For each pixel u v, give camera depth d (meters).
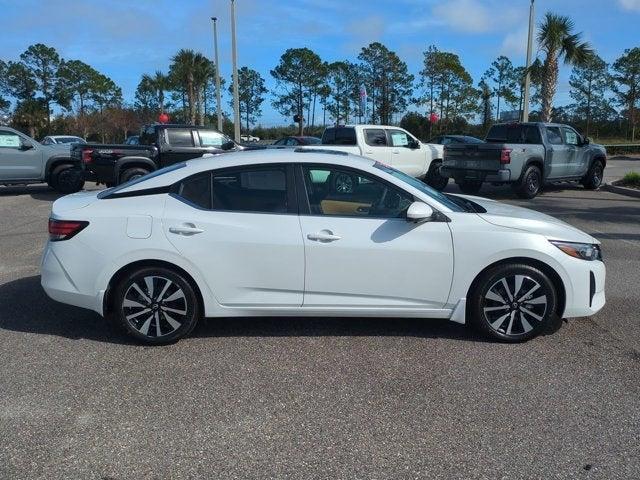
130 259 4.46
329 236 4.48
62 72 68.31
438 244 4.52
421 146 16.66
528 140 14.38
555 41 21.69
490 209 5.03
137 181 4.75
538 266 4.60
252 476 2.97
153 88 62.38
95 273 4.48
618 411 3.62
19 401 3.73
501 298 4.62
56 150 14.98
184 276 4.55
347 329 4.98
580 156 15.16
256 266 4.50
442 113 50.69
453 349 4.56
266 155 4.67
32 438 3.32
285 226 4.51
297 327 5.02
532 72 23.02
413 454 3.17
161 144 14.11
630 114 46.50
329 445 3.25
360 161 4.74
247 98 59.84
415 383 3.99
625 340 4.77
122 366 4.25
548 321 4.64
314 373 4.14
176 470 3.03
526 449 3.21
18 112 66.06
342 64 52.81
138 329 4.58
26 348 4.56
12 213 11.98
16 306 5.57
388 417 3.55
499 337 4.65
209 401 3.75
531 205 12.85
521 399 3.77
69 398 3.78
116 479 2.95
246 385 3.96
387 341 4.72
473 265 4.53
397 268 4.52
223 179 4.61
